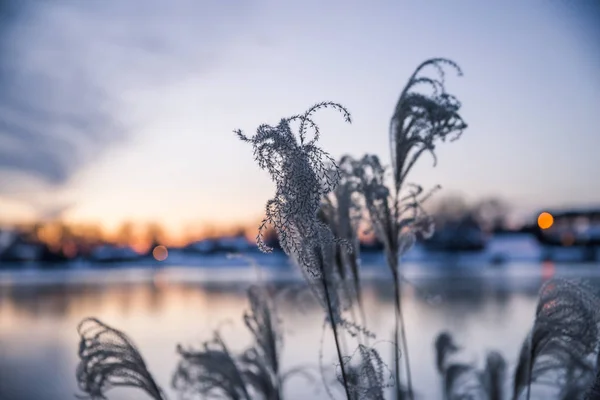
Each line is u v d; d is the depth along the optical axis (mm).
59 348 8961
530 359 1947
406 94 1841
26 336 10070
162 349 7820
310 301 2486
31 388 6180
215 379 2293
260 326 2467
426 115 1802
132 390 5531
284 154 1314
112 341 2006
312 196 1315
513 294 13758
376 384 1536
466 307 11094
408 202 1986
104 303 15703
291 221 1323
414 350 6805
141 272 39156
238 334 8109
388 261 2080
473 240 27688
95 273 37125
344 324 1737
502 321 9234
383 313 6281
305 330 6887
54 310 13977
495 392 2586
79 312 13398
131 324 10734
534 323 1906
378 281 15797
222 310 12531
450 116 1780
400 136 1898
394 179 1972
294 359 5988
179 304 14555
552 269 21531
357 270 2148
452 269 25562
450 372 3010
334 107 1313
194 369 2416
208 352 2334
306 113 1320
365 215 2082
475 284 16266
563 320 1830
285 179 1303
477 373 2844
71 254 37031
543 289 1901
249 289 2520
